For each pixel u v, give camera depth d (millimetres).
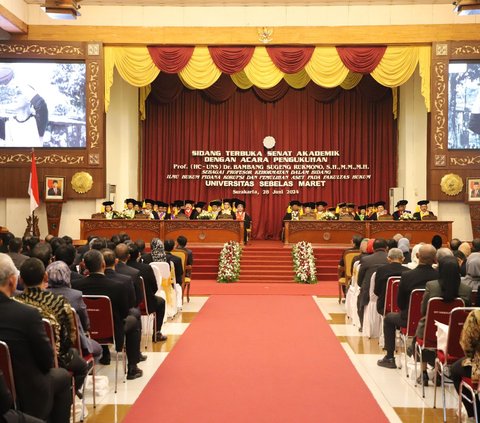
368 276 10023
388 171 26422
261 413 6328
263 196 26953
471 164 20641
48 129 21094
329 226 20391
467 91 20672
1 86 21047
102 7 21203
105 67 21250
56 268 5961
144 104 26500
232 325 11375
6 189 21078
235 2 21109
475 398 5410
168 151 26875
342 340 10117
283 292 16141
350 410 6449
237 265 18453
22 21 20703
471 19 20703
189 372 8000
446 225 19781
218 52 21141
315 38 20984
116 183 24328
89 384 7207
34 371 4465
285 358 8797
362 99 26547
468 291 6785
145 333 9523
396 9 20875
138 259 9844
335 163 26656
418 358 7988
